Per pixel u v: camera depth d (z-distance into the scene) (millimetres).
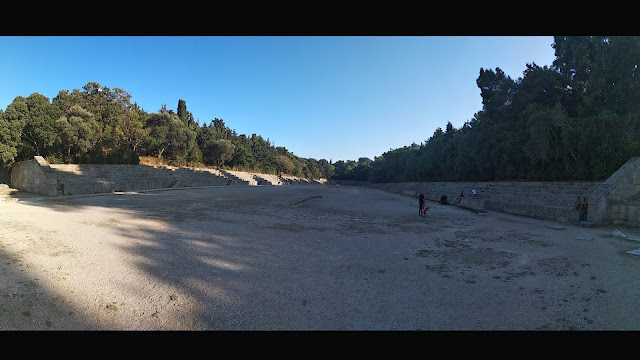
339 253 8617
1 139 26344
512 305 5148
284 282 6055
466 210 22250
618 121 16062
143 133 41531
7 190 23938
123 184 30250
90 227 10484
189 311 4629
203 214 15406
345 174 126000
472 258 8305
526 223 15211
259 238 10133
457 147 37594
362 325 4445
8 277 5227
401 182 61969
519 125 23734
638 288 5777
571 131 18344
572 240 10633
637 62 17672
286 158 101688
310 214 17797
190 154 55969
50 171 24125
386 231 12688
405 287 5996
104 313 4395
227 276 6227
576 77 21406
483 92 30547
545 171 20812
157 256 7348
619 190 13906
